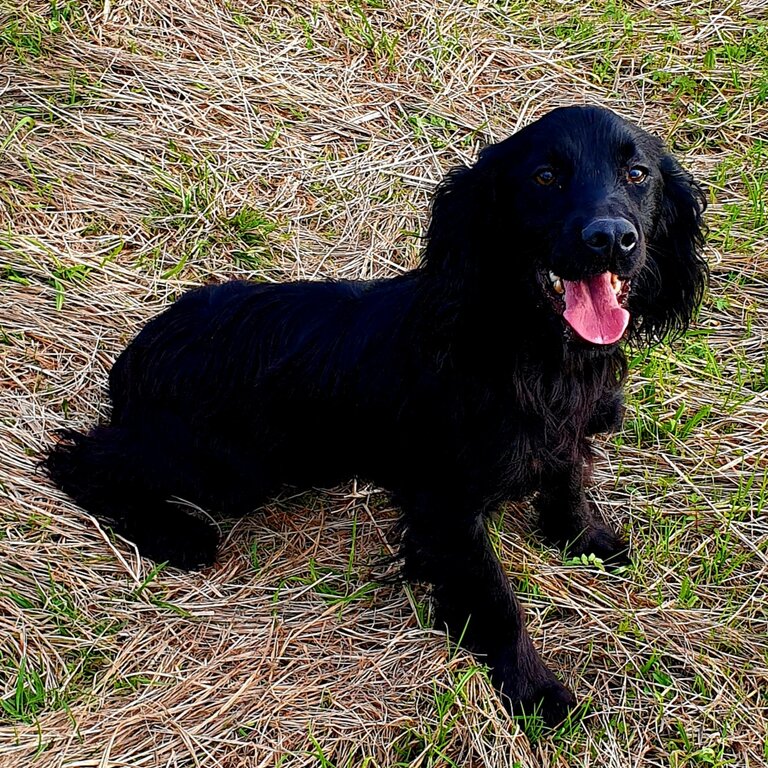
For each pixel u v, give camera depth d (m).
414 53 1.96
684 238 1.35
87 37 1.85
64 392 1.53
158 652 1.33
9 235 1.63
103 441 1.45
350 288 1.42
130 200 1.71
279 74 1.89
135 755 1.25
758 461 1.49
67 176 1.71
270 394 1.41
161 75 1.84
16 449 1.46
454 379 1.31
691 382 1.57
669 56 1.99
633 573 1.40
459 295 1.30
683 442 1.51
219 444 1.44
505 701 1.32
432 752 1.26
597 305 1.25
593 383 1.33
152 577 1.38
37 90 1.78
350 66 1.93
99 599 1.36
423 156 1.83
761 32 2.02
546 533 1.45
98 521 1.44
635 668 1.32
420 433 1.34
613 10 2.07
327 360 1.39
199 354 1.43
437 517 1.34
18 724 1.26
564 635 1.36
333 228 1.75
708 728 1.28
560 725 1.30
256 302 1.43
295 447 1.43
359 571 1.41
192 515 1.47
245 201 1.74
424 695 1.30
